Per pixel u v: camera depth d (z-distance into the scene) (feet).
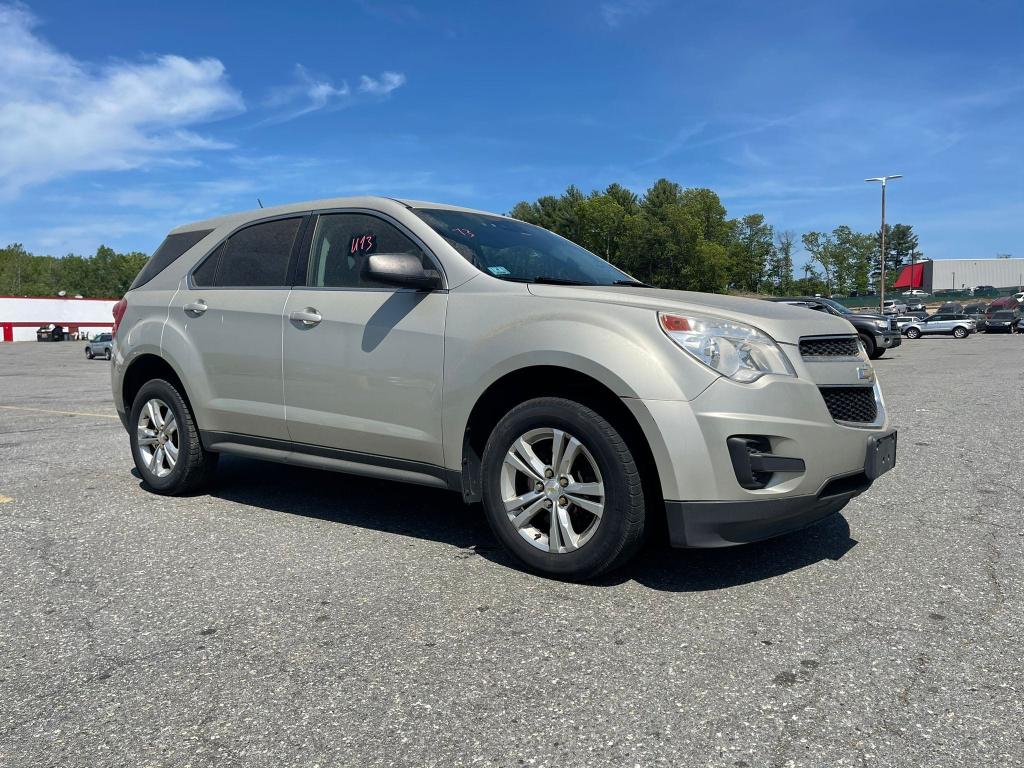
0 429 26.00
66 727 6.92
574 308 10.37
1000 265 276.21
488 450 10.87
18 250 438.40
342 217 13.47
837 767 6.09
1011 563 10.92
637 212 322.55
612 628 8.81
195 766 6.28
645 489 9.89
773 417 9.39
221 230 15.40
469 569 10.91
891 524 12.96
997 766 6.07
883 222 131.75
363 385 12.14
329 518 13.73
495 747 6.46
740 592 9.91
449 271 11.69
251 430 13.84
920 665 7.81
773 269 351.67
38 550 12.03
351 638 8.66
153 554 11.78
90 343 117.50
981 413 26.58
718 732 6.61
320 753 6.43
